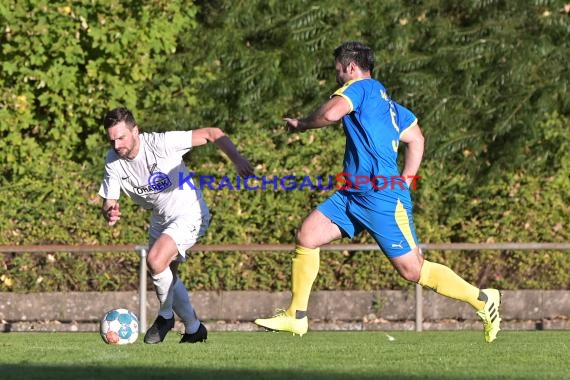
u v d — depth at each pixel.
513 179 42.50
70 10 44.25
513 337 32.94
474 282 41.75
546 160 42.84
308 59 46.47
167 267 25.75
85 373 19.34
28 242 41.62
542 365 21.50
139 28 45.53
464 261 41.84
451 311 40.75
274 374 19.12
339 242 41.62
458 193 42.59
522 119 43.78
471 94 45.00
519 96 44.44
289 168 42.25
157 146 25.62
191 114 46.09
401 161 43.66
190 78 46.72
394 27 46.75
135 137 25.53
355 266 41.44
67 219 41.66
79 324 40.84
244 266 41.53
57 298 41.03
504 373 19.72
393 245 23.91
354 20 47.03
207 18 48.47
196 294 41.16
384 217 23.62
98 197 41.88
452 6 47.81
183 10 47.31
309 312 40.81
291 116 46.00
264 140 43.00
